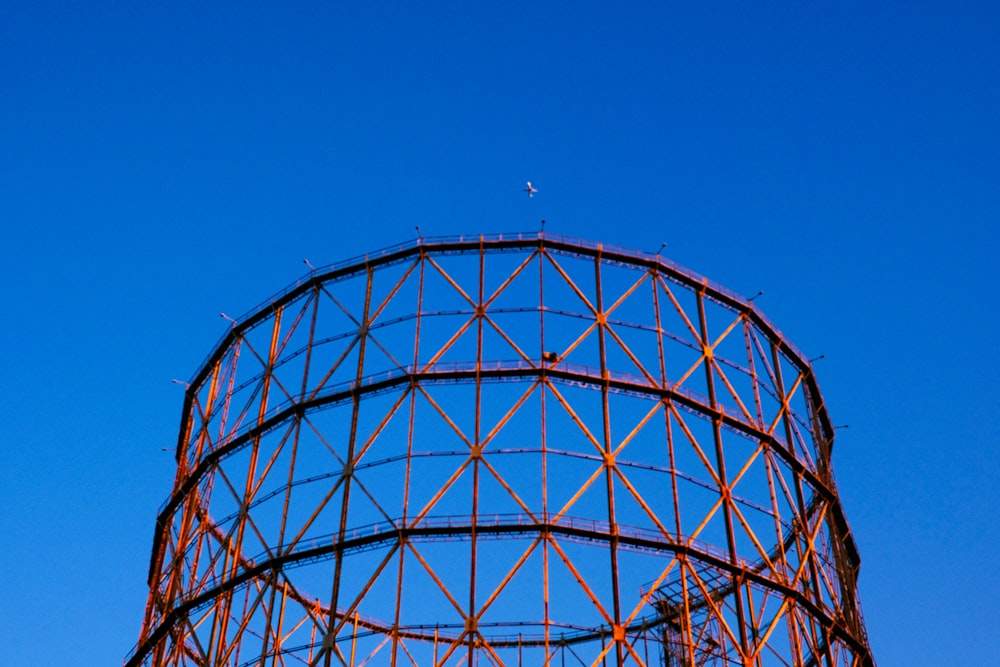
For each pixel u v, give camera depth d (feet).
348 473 123.34
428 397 124.47
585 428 122.72
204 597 125.90
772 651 121.19
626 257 137.18
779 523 129.29
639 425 124.57
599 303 133.39
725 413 130.31
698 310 138.92
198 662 134.62
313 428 128.06
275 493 127.44
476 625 110.32
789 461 136.05
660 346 132.36
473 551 114.73
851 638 130.41
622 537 116.57
